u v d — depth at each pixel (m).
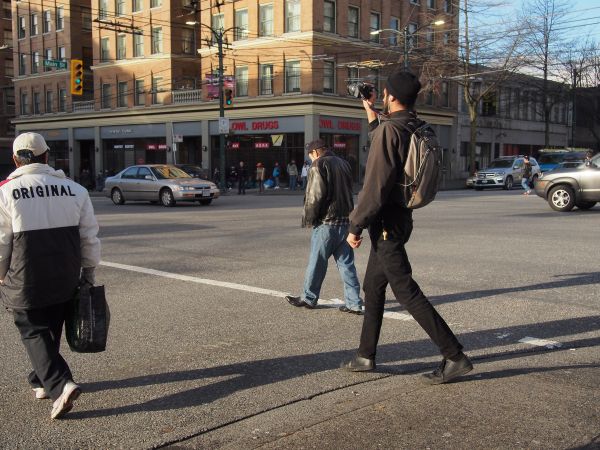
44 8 51.25
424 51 39.91
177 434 3.55
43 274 3.65
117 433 3.57
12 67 59.72
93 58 48.03
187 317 6.15
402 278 4.14
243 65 39.69
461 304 6.50
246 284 7.70
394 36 41.41
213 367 4.70
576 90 54.34
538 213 16.38
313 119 36.66
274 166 39.03
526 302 6.55
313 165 6.13
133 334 5.57
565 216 15.35
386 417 3.72
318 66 36.88
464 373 4.17
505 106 54.44
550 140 62.03
